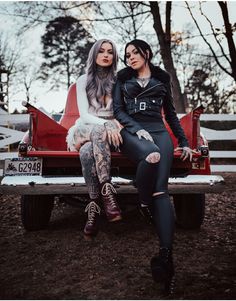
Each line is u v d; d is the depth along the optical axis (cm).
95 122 285
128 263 268
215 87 2344
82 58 3219
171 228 219
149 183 230
